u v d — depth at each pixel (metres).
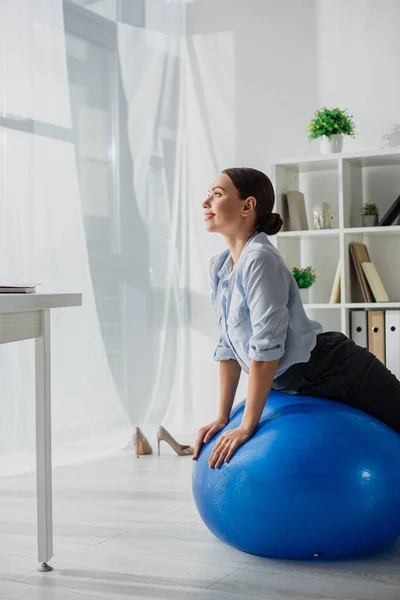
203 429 2.35
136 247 4.16
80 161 3.74
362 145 4.14
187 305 4.64
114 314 3.98
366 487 2.00
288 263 4.11
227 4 4.51
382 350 3.76
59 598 1.88
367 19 4.14
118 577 2.03
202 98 4.59
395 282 4.03
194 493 2.26
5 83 3.30
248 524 2.07
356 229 3.81
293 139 4.35
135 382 4.11
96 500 2.90
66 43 3.66
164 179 4.41
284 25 4.36
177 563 2.14
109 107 3.96
